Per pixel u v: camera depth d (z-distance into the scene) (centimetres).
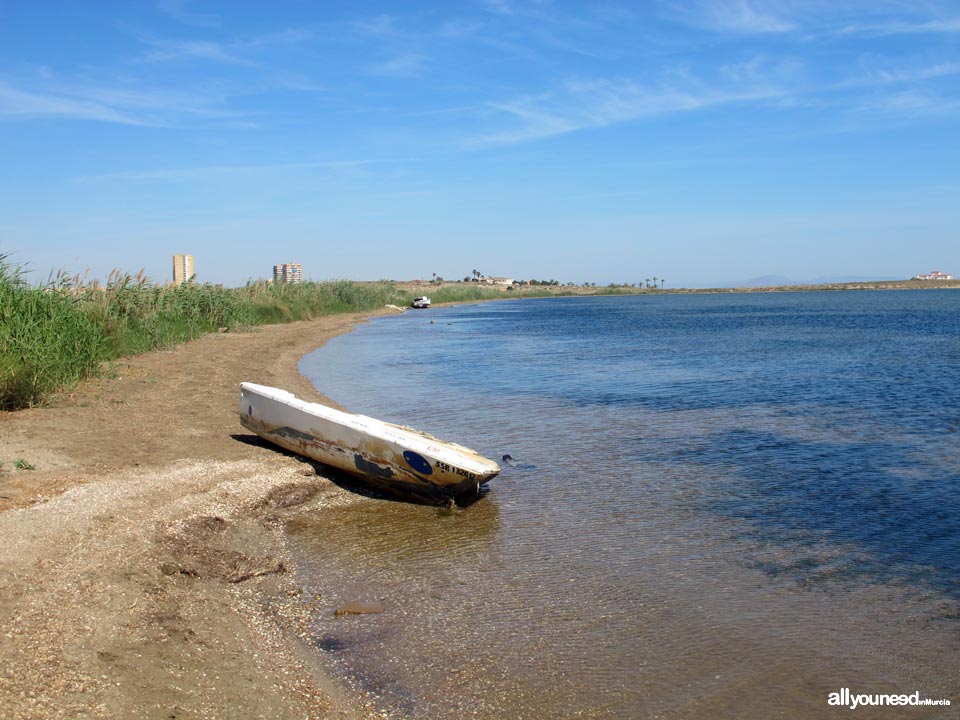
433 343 4016
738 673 623
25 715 480
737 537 941
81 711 494
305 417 1196
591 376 2536
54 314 1758
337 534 961
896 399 1972
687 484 1178
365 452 1116
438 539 943
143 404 1593
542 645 670
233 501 1010
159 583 729
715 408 1866
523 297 16562
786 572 830
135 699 521
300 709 558
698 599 763
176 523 902
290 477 1119
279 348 3188
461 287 14725
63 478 1020
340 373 2614
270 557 862
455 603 755
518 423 1680
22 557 734
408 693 594
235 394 1789
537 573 831
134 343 2538
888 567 841
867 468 1259
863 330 4903
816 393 2102
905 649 662
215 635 652
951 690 597
